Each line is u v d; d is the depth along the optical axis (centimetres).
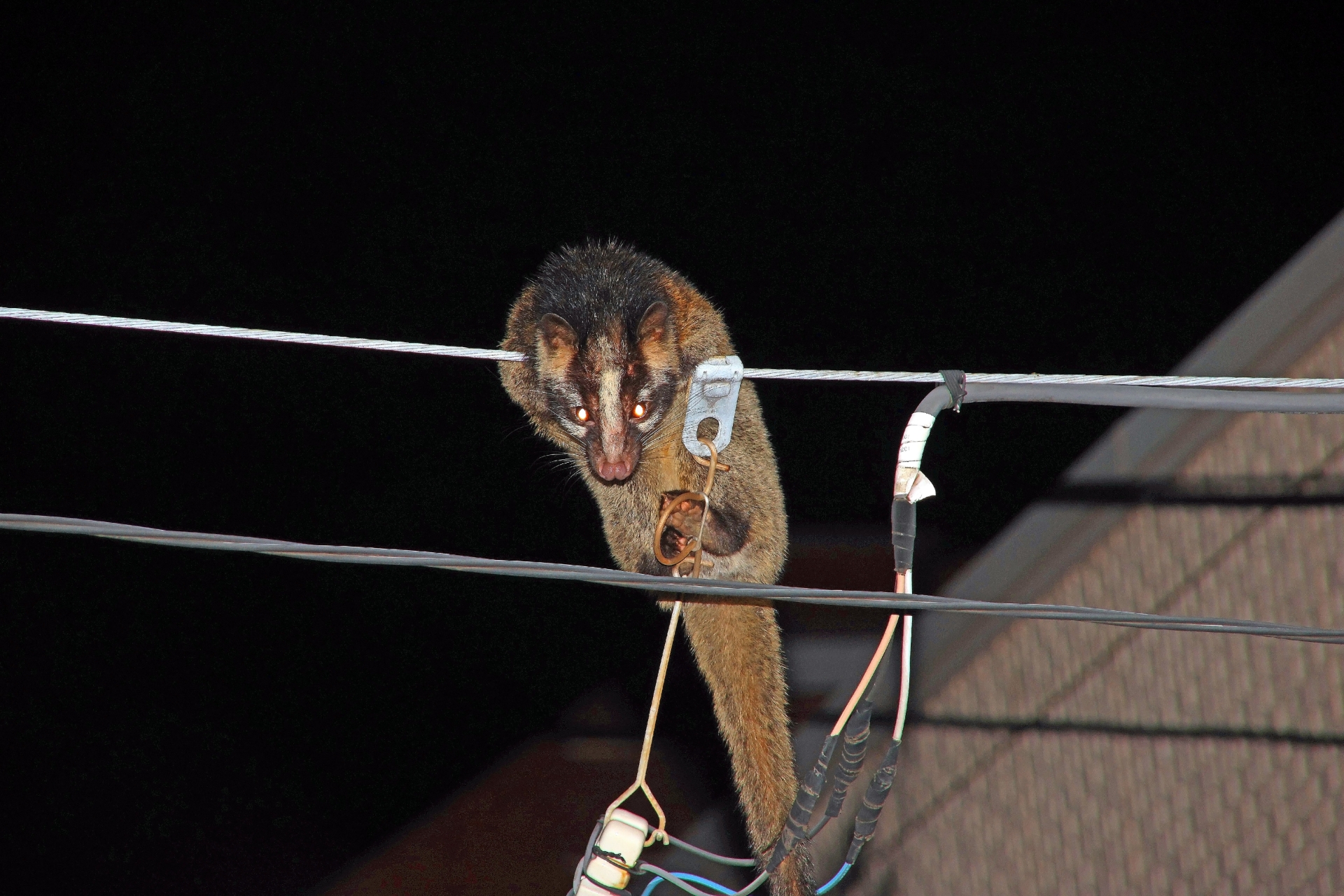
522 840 1220
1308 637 530
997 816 1005
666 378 888
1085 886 991
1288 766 986
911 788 1010
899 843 1005
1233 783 991
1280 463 984
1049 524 1014
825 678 1097
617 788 1246
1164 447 1000
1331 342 973
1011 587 1020
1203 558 994
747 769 884
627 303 883
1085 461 1018
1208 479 995
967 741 1014
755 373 624
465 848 1220
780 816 863
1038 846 998
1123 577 1003
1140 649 1001
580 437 912
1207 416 995
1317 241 977
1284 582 984
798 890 781
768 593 497
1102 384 548
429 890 1175
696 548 661
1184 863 993
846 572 1252
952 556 1249
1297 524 980
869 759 1012
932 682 1027
